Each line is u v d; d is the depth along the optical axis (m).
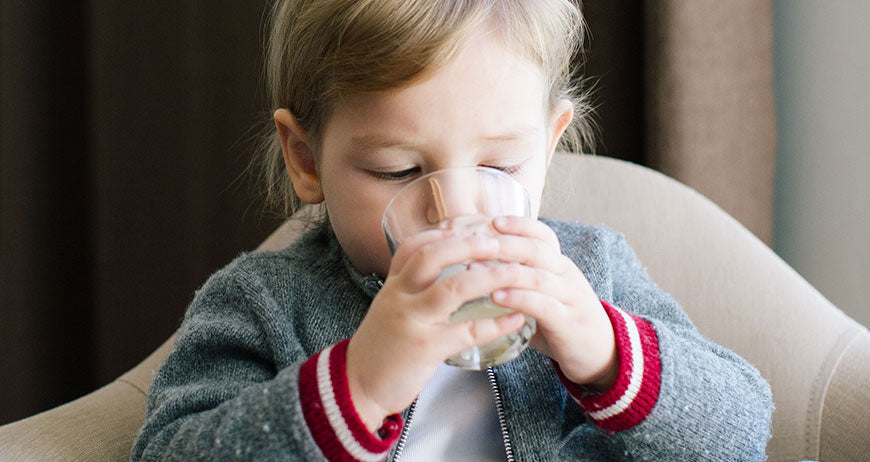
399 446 0.86
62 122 1.43
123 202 1.44
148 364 0.99
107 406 0.94
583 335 0.78
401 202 0.77
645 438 0.81
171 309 1.46
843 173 1.23
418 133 0.82
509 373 0.87
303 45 0.89
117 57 1.41
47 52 1.40
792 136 1.28
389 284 0.74
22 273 1.41
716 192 1.19
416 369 0.74
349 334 0.88
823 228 1.26
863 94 1.20
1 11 1.37
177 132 1.43
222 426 0.77
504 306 0.74
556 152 1.10
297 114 0.91
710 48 1.17
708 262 1.03
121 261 1.45
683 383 0.81
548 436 0.86
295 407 0.75
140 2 1.40
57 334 1.46
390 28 0.83
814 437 0.95
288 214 1.11
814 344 0.97
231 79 1.42
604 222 1.06
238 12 1.40
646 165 1.24
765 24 1.19
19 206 1.40
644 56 1.23
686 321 0.92
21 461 0.85
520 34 0.84
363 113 0.82
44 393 1.45
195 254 1.45
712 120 1.18
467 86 0.82
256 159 1.40
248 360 0.88
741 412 0.83
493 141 0.82
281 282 0.90
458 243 0.73
